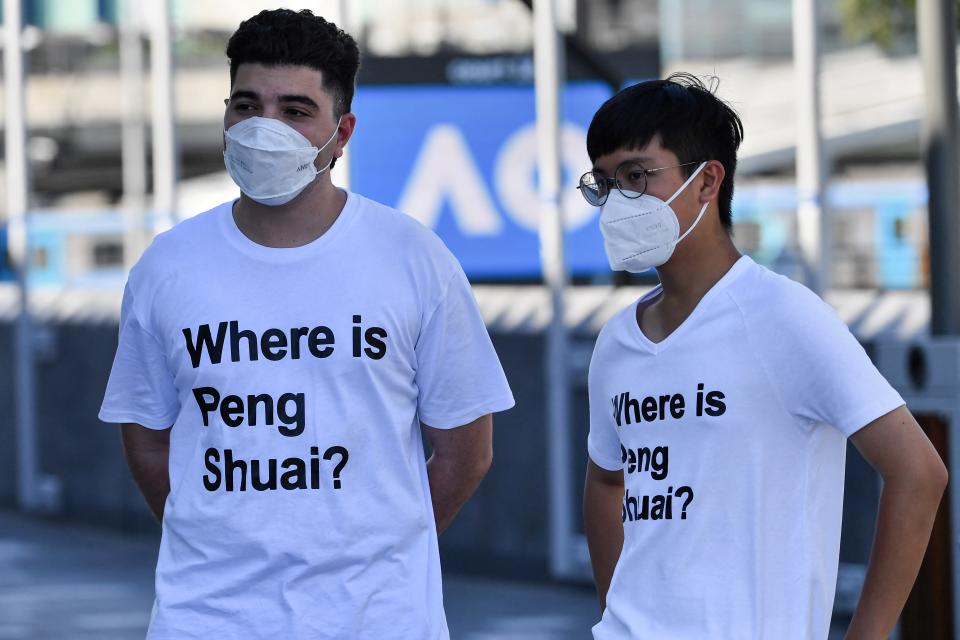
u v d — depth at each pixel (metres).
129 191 44.00
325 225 10.71
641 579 9.62
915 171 43.06
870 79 43.81
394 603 10.45
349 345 10.45
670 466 9.57
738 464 9.37
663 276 9.91
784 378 9.34
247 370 10.41
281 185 10.39
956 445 16.41
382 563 10.48
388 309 10.59
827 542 9.49
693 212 9.76
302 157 10.38
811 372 9.27
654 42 53.06
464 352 11.02
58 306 42.00
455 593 29.84
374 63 32.56
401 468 10.61
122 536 39.03
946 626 16.44
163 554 10.71
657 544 9.56
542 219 29.56
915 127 43.12
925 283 30.84
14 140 41.91
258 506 10.32
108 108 62.59
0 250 44.94
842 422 9.21
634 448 9.83
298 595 10.32
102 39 56.44
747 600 9.30
